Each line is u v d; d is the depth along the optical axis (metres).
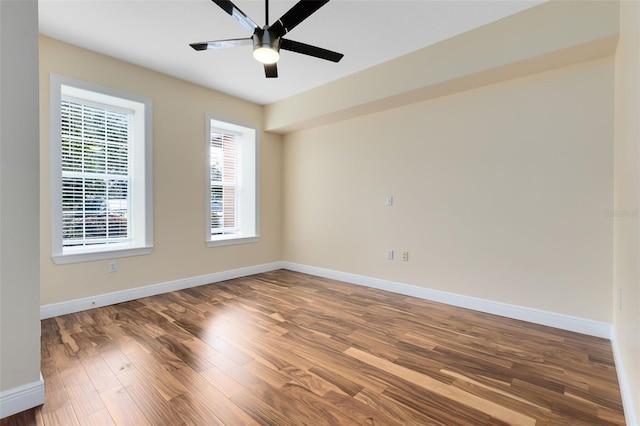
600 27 2.16
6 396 1.51
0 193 1.50
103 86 3.14
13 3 1.52
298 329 2.63
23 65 1.55
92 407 1.60
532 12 2.42
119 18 2.54
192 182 3.94
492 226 3.02
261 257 4.86
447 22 2.61
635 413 1.38
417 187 3.54
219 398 1.68
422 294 3.52
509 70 2.68
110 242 3.38
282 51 3.09
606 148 2.44
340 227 4.35
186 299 3.44
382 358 2.14
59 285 2.92
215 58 3.24
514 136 2.87
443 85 3.01
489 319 2.88
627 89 1.82
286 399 1.68
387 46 3.00
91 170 3.22
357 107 3.68
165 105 3.65
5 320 1.52
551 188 2.69
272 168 5.00
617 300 2.19
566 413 1.58
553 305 2.70
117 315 2.93
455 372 1.96
